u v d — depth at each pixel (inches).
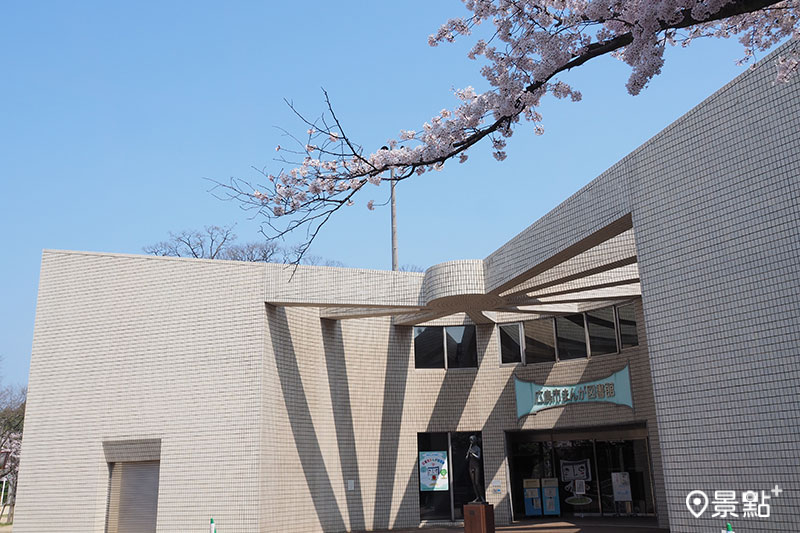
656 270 382.6
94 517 591.2
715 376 340.8
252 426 572.4
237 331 599.8
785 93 319.9
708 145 357.4
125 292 637.3
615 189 421.4
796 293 307.7
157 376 608.7
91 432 612.4
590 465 738.8
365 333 722.2
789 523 298.8
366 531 666.8
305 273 607.5
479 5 190.7
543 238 495.8
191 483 574.9
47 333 647.1
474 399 743.1
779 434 307.7
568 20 179.5
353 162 200.4
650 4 161.6
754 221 330.3
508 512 703.1
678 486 352.5
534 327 741.3
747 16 207.3
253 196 197.3
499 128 195.0
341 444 669.3
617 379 659.4
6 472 1238.9
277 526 573.0
